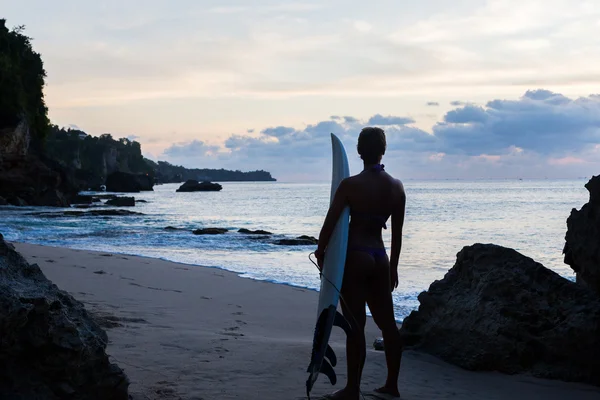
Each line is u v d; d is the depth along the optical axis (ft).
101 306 23.65
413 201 222.28
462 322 16.71
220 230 81.71
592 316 14.99
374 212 11.93
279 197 312.91
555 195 287.69
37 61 238.27
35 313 9.21
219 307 26.40
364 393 12.78
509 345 15.52
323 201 254.06
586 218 15.55
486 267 17.71
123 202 197.98
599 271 15.03
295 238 70.33
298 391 12.65
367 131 12.38
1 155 173.17
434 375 14.87
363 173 12.17
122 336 17.20
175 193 401.08
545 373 15.05
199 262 48.39
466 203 201.77
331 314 11.03
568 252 17.01
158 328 19.21
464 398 12.98
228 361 14.84
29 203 176.96
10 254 10.11
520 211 150.20
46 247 49.73
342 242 11.62
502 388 13.96
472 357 15.62
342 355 16.57
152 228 90.38
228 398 11.97
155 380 12.91
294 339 19.43
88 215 128.26
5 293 8.80
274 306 27.81
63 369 9.38
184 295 29.17
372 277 12.07
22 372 9.18
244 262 49.03
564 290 16.35
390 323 12.42
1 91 185.16
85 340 9.77
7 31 231.71
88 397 9.72
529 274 17.03
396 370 12.68
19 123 180.04
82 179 431.02
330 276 11.41
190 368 14.02
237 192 435.53
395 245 12.59
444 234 85.81
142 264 41.04
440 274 42.78
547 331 15.56
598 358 14.55
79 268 36.27
